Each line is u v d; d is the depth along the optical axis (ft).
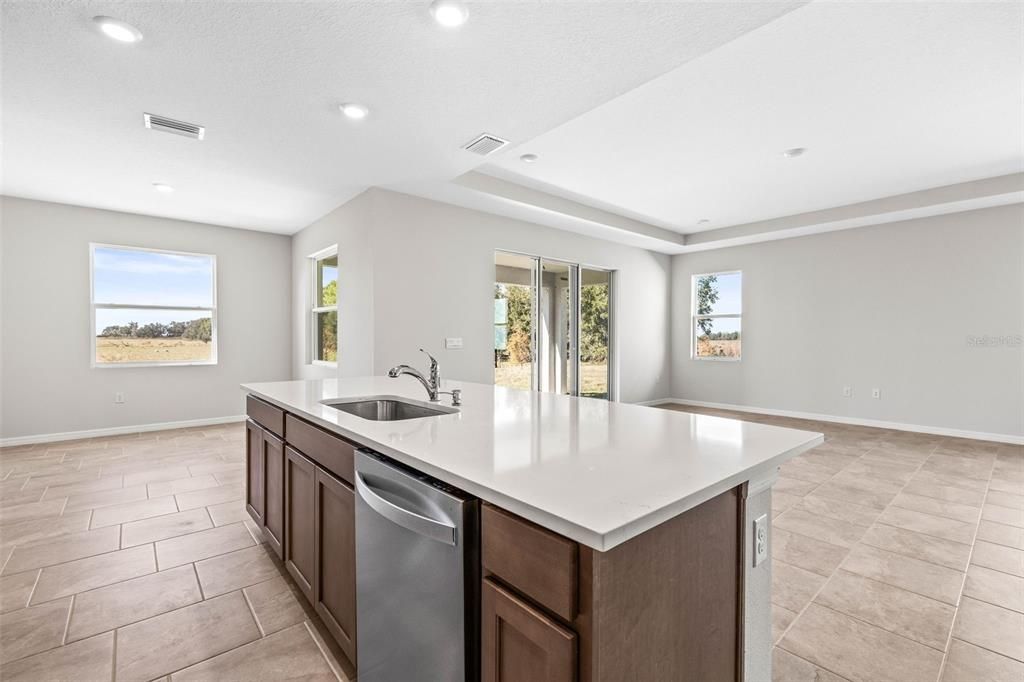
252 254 19.08
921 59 8.32
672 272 24.79
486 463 3.62
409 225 14.57
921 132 11.35
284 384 8.96
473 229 16.26
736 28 6.45
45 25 6.41
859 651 5.42
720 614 3.51
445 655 3.42
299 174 12.60
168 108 8.86
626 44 6.84
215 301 18.25
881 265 18.33
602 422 5.28
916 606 6.29
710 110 10.23
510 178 14.76
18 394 14.70
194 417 17.78
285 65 7.43
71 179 12.90
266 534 7.48
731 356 22.82
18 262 14.62
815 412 20.03
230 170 12.24
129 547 7.91
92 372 15.87
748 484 3.75
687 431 4.79
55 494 10.41
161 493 10.50
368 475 4.34
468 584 3.25
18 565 7.30
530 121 9.38
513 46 6.91
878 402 18.39
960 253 16.61
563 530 2.58
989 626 5.86
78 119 9.28
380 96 8.41
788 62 8.42
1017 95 9.57
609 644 2.59
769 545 4.07
